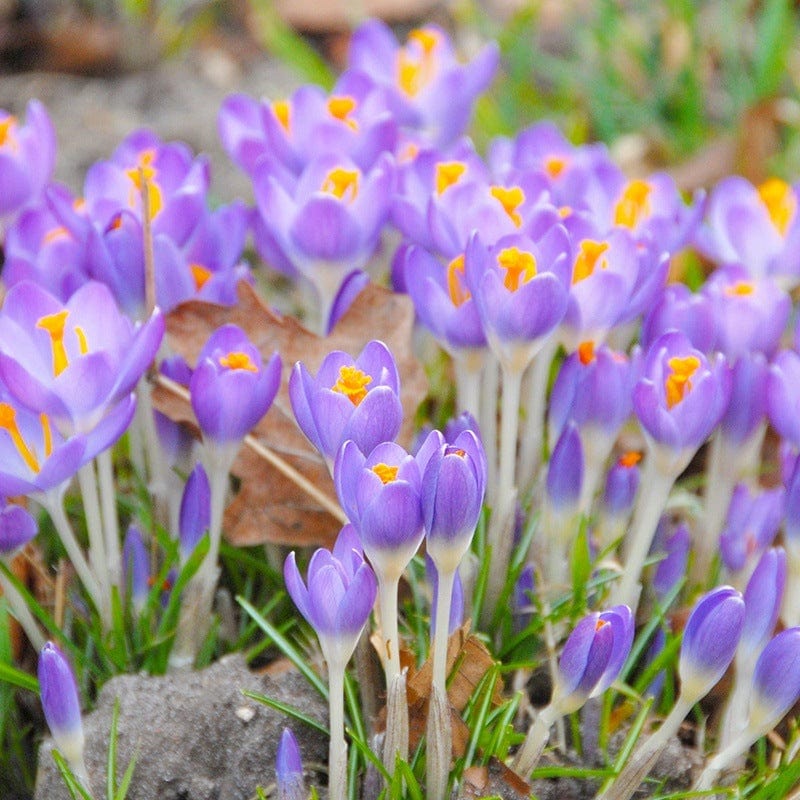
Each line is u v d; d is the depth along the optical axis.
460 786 1.33
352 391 1.30
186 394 1.41
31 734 1.41
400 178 1.46
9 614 1.39
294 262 1.44
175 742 1.36
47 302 1.36
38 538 1.45
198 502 1.38
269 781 1.35
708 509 1.43
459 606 1.34
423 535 1.30
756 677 1.32
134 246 1.41
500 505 1.38
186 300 1.43
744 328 1.42
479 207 1.39
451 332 1.38
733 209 1.48
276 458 1.42
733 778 1.36
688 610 1.40
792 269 1.48
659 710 1.40
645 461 1.49
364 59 1.58
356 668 1.36
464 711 1.35
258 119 1.52
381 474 1.28
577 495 1.39
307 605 1.29
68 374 1.33
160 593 1.41
